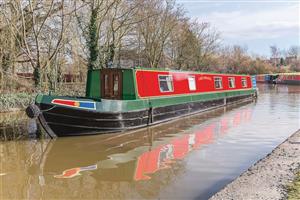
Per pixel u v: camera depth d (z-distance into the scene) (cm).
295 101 3353
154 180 963
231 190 763
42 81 2639
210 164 1102
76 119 1480
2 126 1834
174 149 1320
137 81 1803
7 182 973
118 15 3441
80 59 2969
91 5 2838
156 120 1872
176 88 2141
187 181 943
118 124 1619
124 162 1152
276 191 746
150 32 4278
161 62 4825
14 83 2630
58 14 2730
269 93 4584
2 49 2491
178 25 4872
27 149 1342
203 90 2523
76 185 943
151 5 4184
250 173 883
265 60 10344
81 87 3066
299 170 894
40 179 993
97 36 2884
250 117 2194
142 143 1428
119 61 3778
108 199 844
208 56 5981
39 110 1423
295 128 1752
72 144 1409
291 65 11056
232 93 3058
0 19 2480
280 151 1108
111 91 1836
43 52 2770
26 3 2653
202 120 2055
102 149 1330
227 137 1534
